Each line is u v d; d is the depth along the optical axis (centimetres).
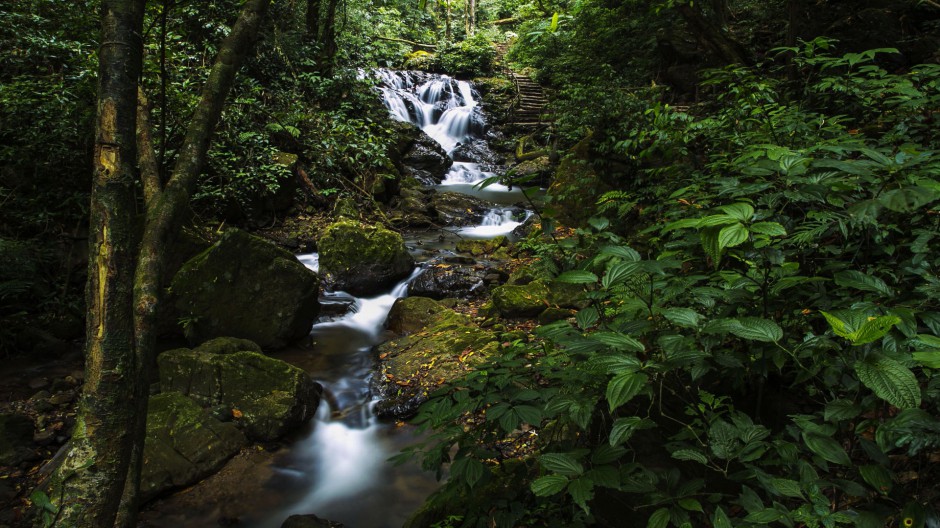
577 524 170
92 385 110
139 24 123
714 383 206
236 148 712
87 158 506
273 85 897
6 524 266
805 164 156
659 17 1034
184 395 365
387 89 1354
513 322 477
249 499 306
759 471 129
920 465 146
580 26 1238
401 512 297
